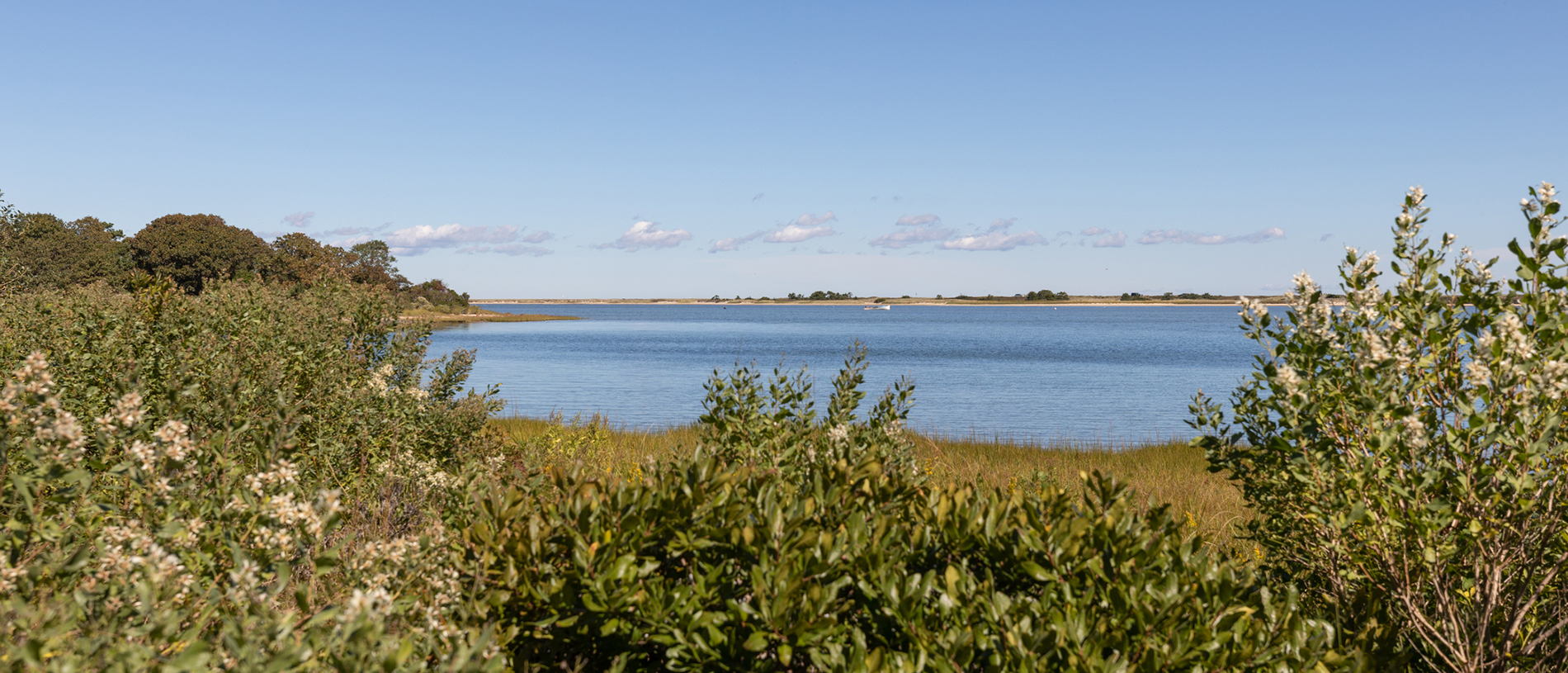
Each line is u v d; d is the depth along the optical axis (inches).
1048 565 116.9
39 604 101.0
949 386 1512.1
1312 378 153.6
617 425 859.4
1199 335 4350.4
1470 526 139.1
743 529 117.5
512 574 117.2
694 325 6560.0
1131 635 108.4
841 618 117.1
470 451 289.9
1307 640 116.6
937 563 126.6
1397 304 159.8
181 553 118.6
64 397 222.8
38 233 3563.0
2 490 119.0
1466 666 143.6
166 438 122.9
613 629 109.1
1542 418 134.8
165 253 3764.8
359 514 212.5
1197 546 123.2
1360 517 142.6
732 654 110.1
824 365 2025.1
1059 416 1087.0
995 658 101.7
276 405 190.7
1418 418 143.4
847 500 136.4
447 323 5383.9
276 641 95.0
